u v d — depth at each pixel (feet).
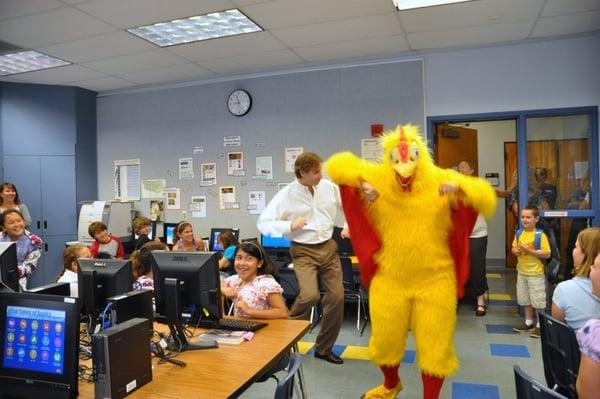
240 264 8.46
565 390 5.90
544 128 15.57
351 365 10.87
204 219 19.24
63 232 19.67
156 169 20.02
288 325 7.57
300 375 7.77
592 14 12.94
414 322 7.69
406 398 9.04
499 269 23.67
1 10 11.82
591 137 14.96
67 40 14.16
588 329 4.36
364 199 7.89
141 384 5.18
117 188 20.68
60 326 4.85
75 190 19.89
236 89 18.54
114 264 7.09
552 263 13.26
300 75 17.66
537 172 15.64
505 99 15.51
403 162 7.29
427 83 16.22
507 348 11.74
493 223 24.48
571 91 14.96
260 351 6.38
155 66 17.16
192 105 19.36
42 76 18.21
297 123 17.72
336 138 17.20
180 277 6.72
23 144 19.17
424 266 7.47
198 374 5.59
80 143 20.12
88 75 18.19
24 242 10.61
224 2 11.64
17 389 4.96
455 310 7.61
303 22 13.06
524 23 13.53
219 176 18.97
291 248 10.58
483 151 24.68
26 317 5.00
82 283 7.16
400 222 7.52
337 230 15.33
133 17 12.44
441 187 7.30
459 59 15.88
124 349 4.96
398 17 12.85
